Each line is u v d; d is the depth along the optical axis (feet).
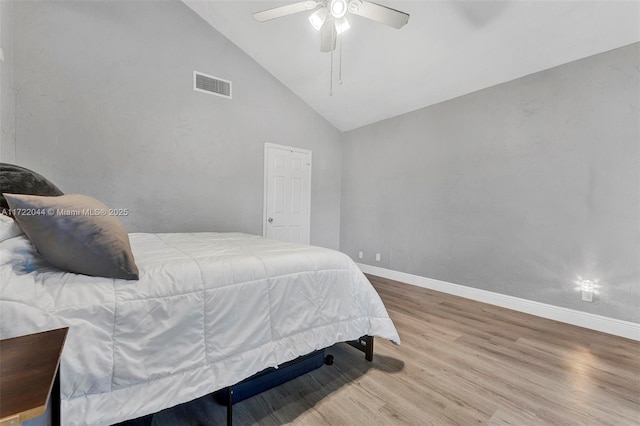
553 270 8.91
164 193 10.34
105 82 9.11
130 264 3.64
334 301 5.69
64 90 8.46
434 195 12.12
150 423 4.25
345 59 11.08
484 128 10.51
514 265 9.73
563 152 8.71
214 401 4.84
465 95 11.06
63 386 2.93
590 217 8.24
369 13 6.41
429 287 12.21
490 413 4.60
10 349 2.16
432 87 11.21
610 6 6.86
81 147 8.77
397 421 4.39
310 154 14.84
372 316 6.16
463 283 11.10
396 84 11.64
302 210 14.64
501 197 10.07
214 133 11.48
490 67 9.56
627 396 5.09
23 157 7.91
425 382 5.43
